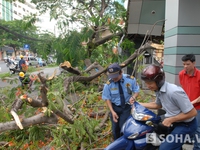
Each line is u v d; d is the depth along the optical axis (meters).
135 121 2.56
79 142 3.41
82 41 7.29
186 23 4.96
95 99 4.70
